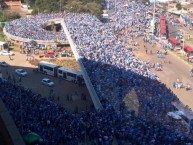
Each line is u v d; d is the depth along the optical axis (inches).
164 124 2726.4
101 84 3376.0
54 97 3831.2
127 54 4503.0
